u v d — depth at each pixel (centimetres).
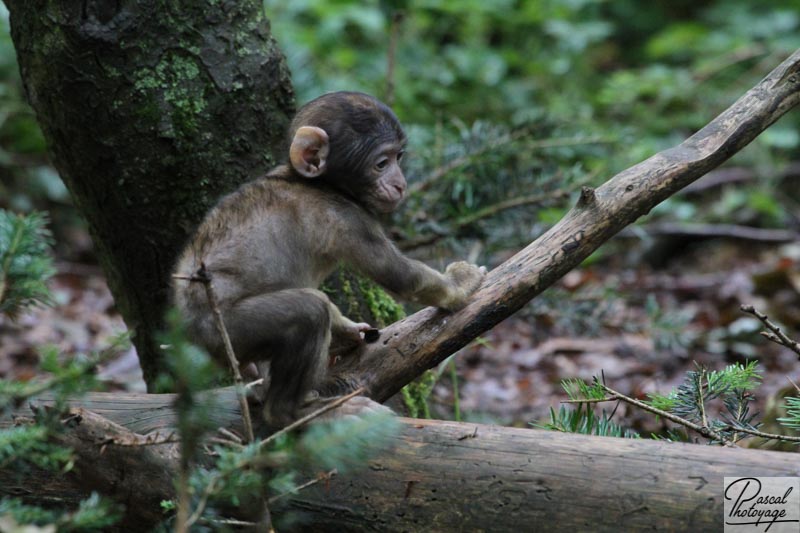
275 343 608
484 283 654
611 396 689
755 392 1023
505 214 1026
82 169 745
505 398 1083
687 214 1725
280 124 777
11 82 1669
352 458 462
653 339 1131
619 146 1238
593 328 1080
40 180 1622
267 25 774
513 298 645
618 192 659
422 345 645
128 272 781
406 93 1705
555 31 2059
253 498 522
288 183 687
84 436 571
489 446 550
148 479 568
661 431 869
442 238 1005
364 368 648
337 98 713
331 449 433
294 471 504
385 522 557
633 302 1368
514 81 1975
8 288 496
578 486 528
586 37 2075
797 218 1761
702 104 1948
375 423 441
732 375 659
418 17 1978
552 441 546
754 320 1242
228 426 610
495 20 2100
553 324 1205
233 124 749
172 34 725
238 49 749
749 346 1194
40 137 1659
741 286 1427
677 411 661
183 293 639
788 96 682
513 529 536
